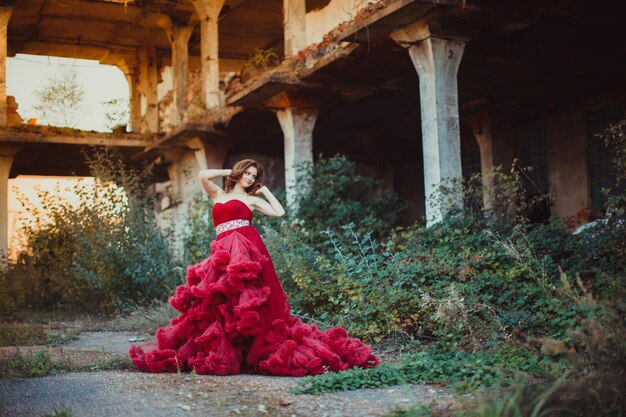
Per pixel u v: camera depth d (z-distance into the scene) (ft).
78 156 67.41
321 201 42.34
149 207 44.86
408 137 59.82
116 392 15.21
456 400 13.52
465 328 20.03
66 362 19.65
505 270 23.38
